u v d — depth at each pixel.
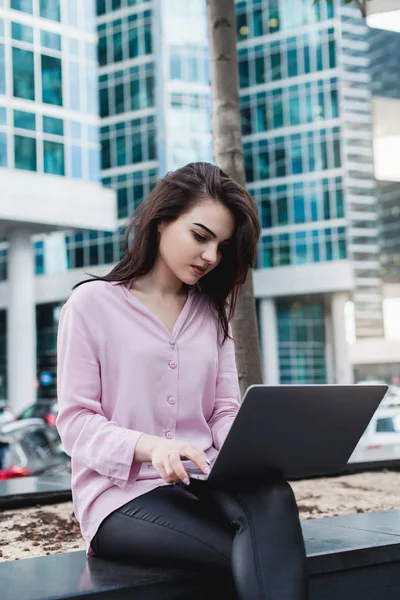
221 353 2.56
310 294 47.00
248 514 1.96
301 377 47.38
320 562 2.29
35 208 31.84
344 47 49.31
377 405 2.21
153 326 2.36
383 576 2.44
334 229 45.59
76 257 46.59
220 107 5.23
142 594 2.02
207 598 2.11
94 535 2.25
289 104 46.75
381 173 49.62
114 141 45.72
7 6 32.22
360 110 49.25
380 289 50.09
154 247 2.41
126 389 2.30
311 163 46.19
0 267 49.75
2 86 31.73
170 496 2.19
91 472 2.29
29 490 5.21
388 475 6.90
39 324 48.88
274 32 47.25
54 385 48.06
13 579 2.08
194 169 2.35
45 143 32.53
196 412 2.38
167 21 44.91
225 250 2.45
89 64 34.00
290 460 2.10
